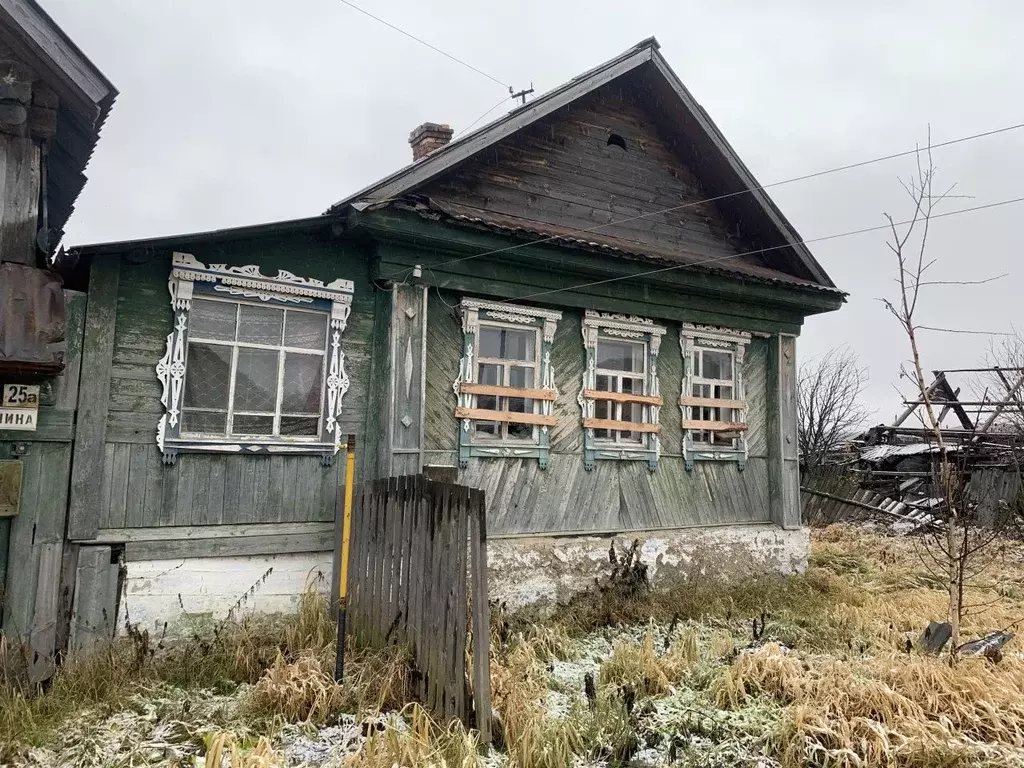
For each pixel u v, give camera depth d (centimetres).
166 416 599
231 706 478
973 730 486
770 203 952
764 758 450
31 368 482
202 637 585
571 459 820
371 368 707
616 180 916
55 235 628
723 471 948
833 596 854
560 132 872
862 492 1543
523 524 778
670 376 912
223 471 624
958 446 1652
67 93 547
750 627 722
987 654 595
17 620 523
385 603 545
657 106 938
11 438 531
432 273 717
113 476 578
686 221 980
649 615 745
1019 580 979
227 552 613
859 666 580
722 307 938
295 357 671
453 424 745
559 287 801
